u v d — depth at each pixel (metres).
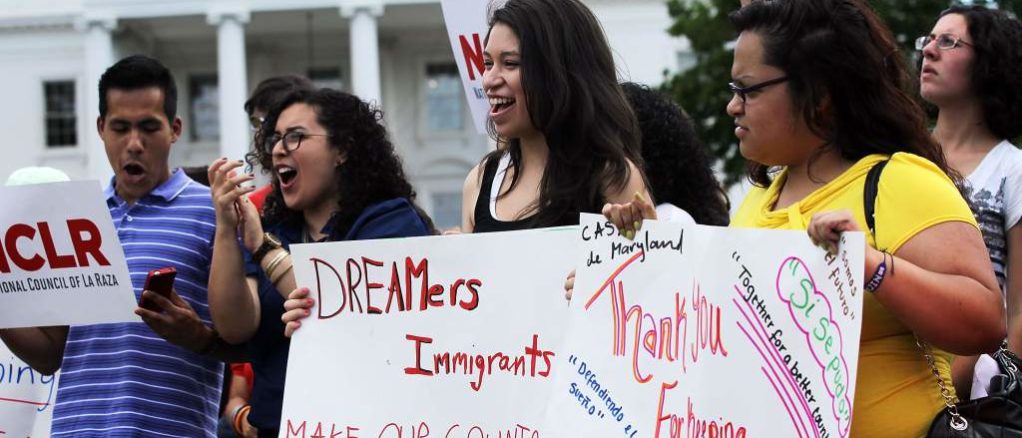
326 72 51.06
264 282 4.64
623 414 3.46
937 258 3.27
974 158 5.02
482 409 3.93
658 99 5.33
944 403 3.45
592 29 4.25
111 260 4.72
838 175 3.55
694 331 3.41
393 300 4.07
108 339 5.03
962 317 3.20
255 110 7.15
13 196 4.75
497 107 4.23
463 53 5.64
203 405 5.08
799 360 3.26
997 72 4.95
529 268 3.93
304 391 4.11
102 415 4.93
